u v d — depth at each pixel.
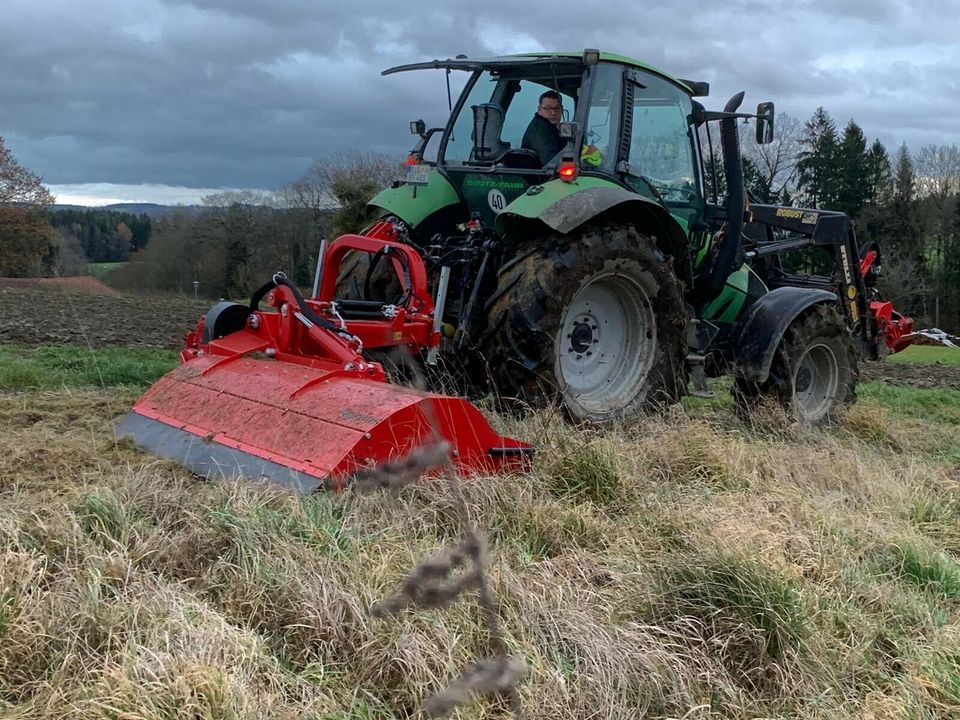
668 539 3.64
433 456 1.81
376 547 3.18
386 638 2.58
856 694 2.80
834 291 8.12
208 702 2.18
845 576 3.52
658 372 5.96
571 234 5.44
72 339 10.79
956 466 6.03
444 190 6.42
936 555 3.83
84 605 2.54
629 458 4.57
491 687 1.56
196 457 4.24
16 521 3.06
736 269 7.12
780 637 2.87
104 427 5.13
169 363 8.06
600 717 2.49
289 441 3.98
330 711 2.34
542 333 5.29
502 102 6.41
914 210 42.41
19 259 39.22
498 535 3.54
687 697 2.60
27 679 2.34
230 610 2.71
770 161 41.22
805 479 4.86
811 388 7.17
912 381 14.01
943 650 3.00
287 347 4.92
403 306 5.20
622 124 6.00
